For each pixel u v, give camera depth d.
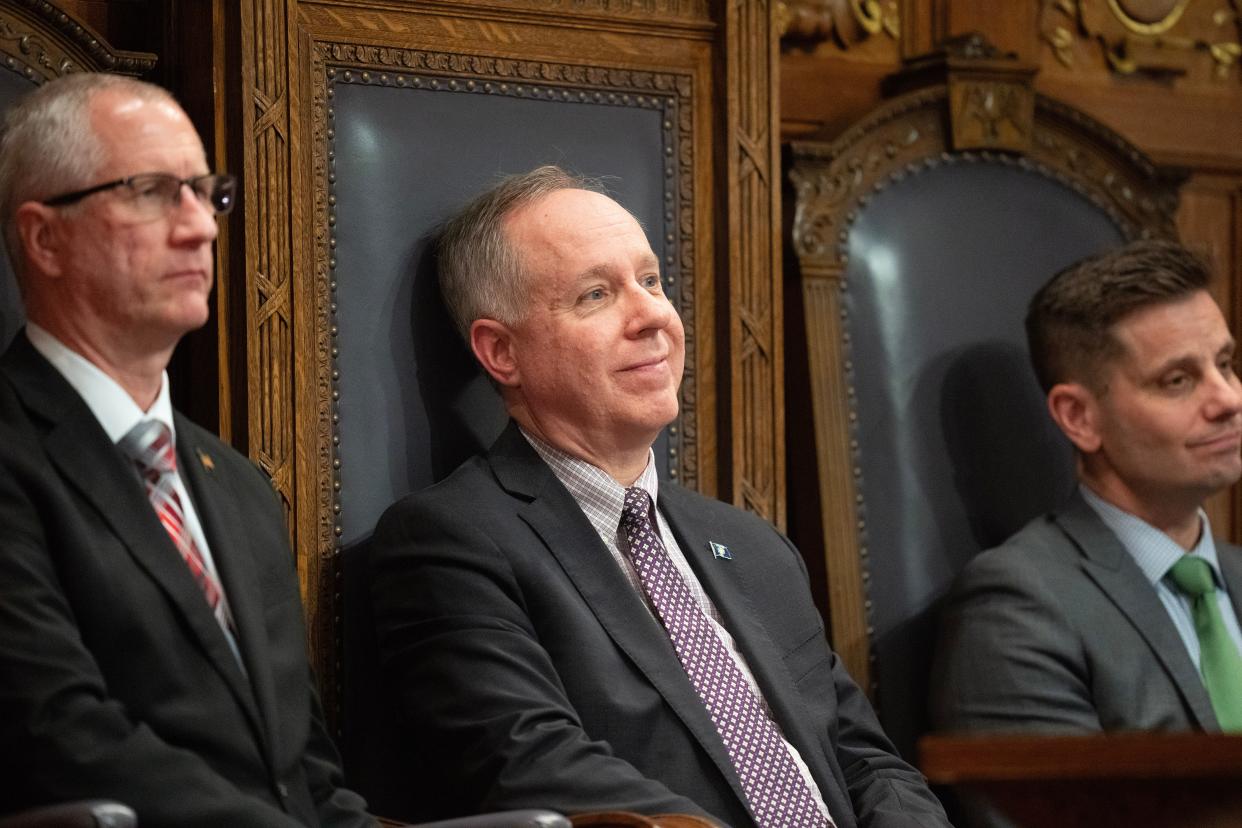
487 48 4.79
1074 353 5.21
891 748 4.54
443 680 4.01
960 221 5.55
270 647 3.55
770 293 5.11
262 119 4.43
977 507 5.41
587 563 4.22
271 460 4.40
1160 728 4.81
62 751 3.03
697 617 4.28
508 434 4.46
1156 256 5.16
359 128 4.61
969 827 4.88
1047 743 2.29
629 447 4.43
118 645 3.27
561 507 4.29
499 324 4.49
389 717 4.41
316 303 4.51
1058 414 5.28
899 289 5.43
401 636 4.17
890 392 5.36
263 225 4.42
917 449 5.36
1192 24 6.50
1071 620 4.89
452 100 4.74
